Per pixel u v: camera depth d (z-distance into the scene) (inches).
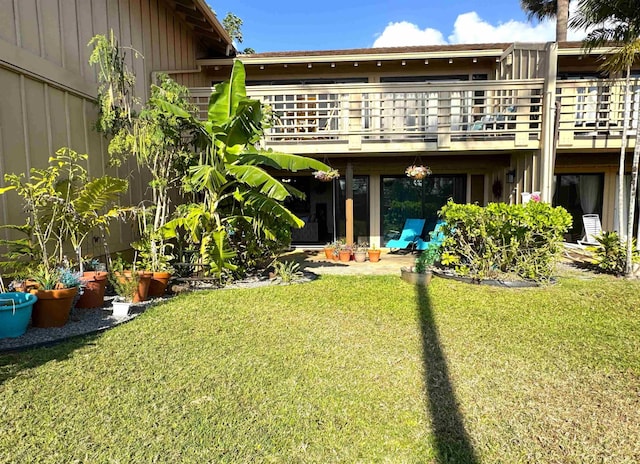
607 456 96.2
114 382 127.6
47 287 180.5
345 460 94.0
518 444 100.6
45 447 95.3
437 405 118.3
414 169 394.3
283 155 277.9
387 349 160.2
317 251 466.3
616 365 145.0
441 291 257.9
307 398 120.8
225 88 263.6
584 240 426.6
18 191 199.0
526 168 385.7
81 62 265.3
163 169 278.1
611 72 346.9
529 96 358.9
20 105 215.0
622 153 325.4
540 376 136.7
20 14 214.4
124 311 199.8
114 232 295.7
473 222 293.4
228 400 118.5
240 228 301.6
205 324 187.5
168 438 99.7
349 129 380.8
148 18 351.3
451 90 366.0
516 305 224.4
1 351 150.2
